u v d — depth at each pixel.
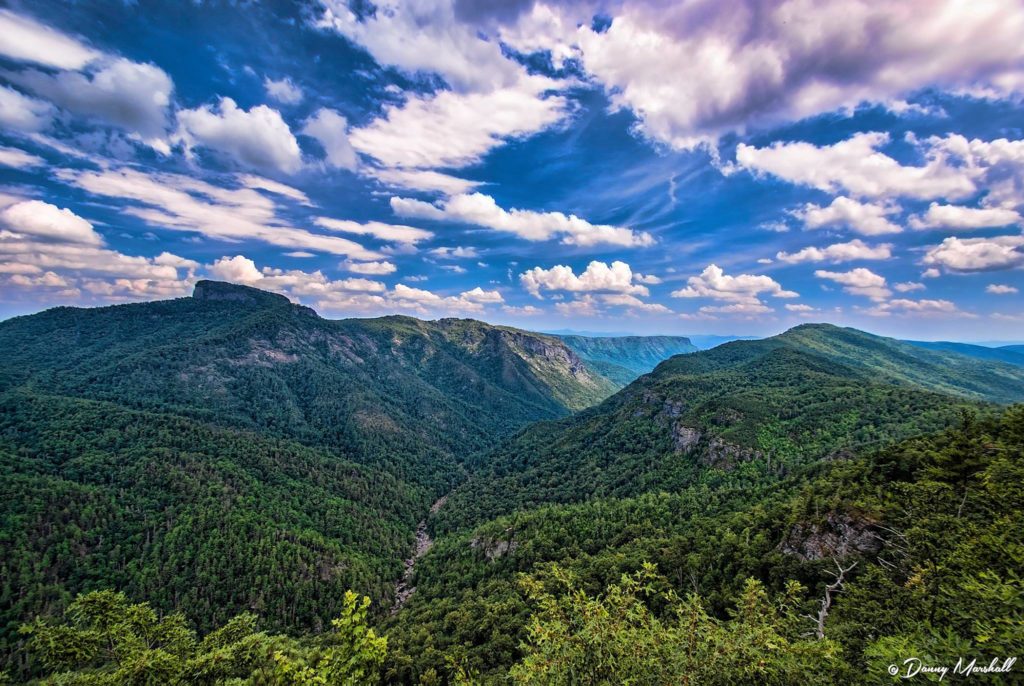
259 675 37.84
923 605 23.41
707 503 118.38
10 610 102.06
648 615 19.25
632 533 111.12
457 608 101.81
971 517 33.91
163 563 126.75
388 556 157.75
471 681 31.70
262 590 124.06
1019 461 38.44
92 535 127.69
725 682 15.74
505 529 138.00
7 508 125.31
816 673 17.02
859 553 54.72
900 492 56.19
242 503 159.88
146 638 52.44
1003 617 15.62
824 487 76.44
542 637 18.19
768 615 20.47
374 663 19.69
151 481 159.38
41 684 47.53
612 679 16.73
